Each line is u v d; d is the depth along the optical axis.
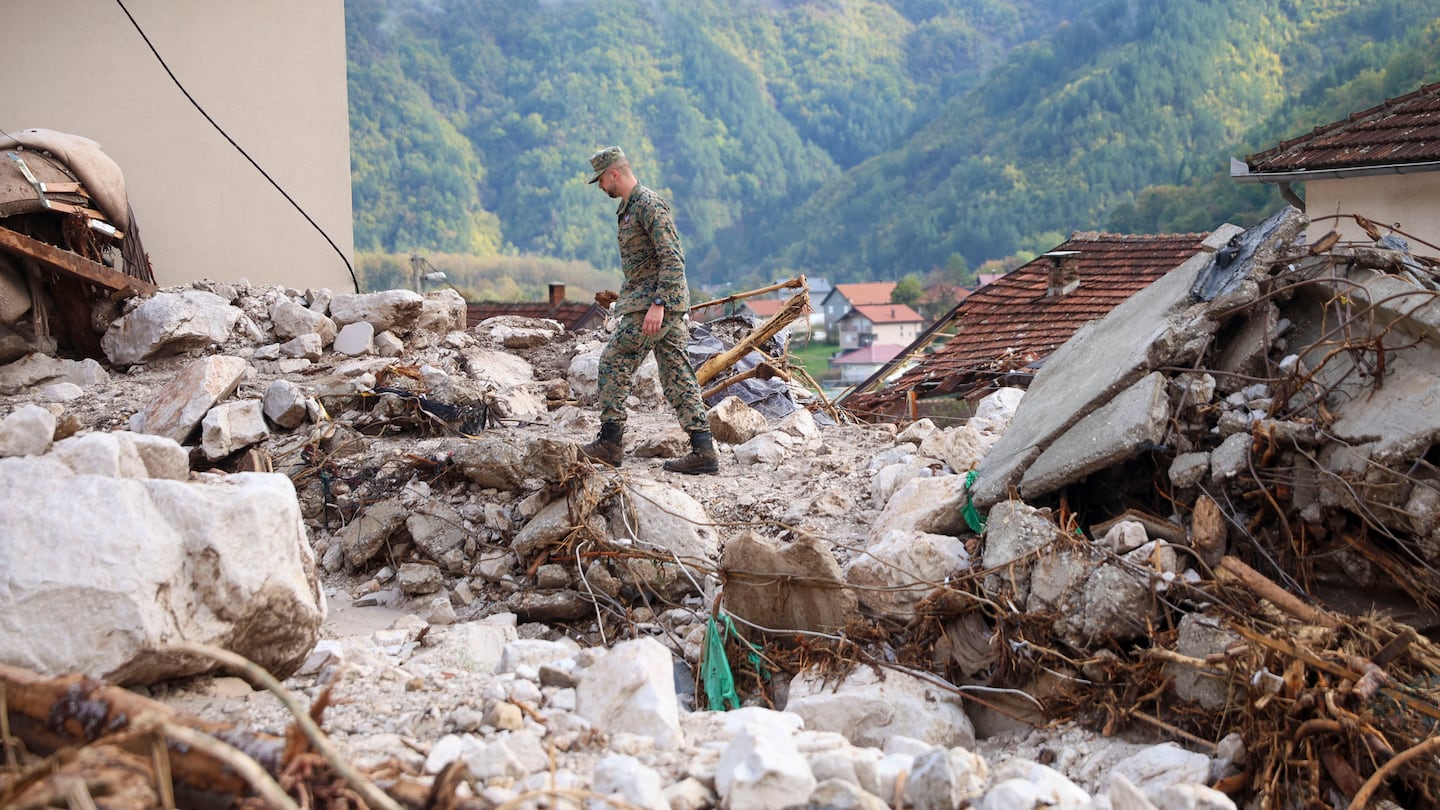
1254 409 5.24
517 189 141.50
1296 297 5.61
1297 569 4.88
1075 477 5.35
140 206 11.85
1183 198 54.03
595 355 9.91
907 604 5.24
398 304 9.62
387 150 130.50
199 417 7.13
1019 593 4.97
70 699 2.79
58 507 3.60
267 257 12.64
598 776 3.21
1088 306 16.16
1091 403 5.57
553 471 6.14
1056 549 4.96
